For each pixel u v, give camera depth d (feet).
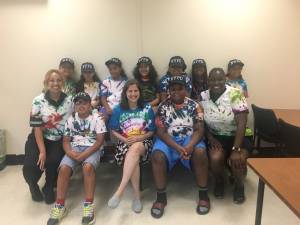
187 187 9.87
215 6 11.03
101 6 10.96
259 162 5.61
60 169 8.21
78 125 8.74
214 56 11.42
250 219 8.06
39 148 8.86
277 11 11.16
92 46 11.26
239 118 8.80
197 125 8.77
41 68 11.37
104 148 10.86
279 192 4.53
